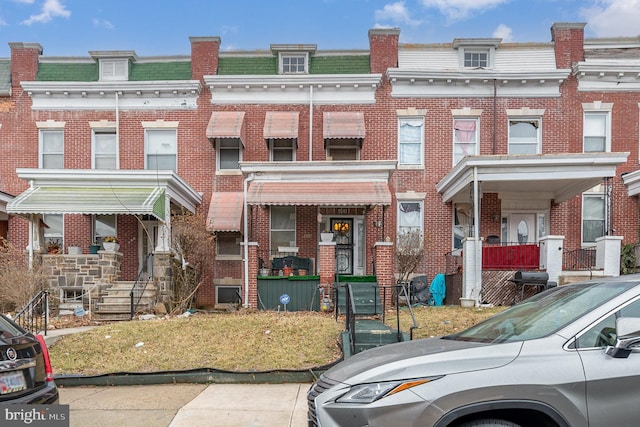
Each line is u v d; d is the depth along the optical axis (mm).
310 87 16297
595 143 16203
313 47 16609
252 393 6668
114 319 12070
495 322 4426
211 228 14734
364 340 8336
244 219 15453
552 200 16047
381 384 3475
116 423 5559
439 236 16109
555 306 4082
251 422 5543
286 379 7184
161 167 16484
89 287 13133
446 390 3311
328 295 13148
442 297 15102
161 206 13688
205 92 16547
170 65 17016
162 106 16516
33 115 16406
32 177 13953
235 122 15852
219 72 16734
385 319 10531
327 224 16219
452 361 3488
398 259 15250
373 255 14992
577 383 3293
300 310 13375
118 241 15266
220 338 8875
